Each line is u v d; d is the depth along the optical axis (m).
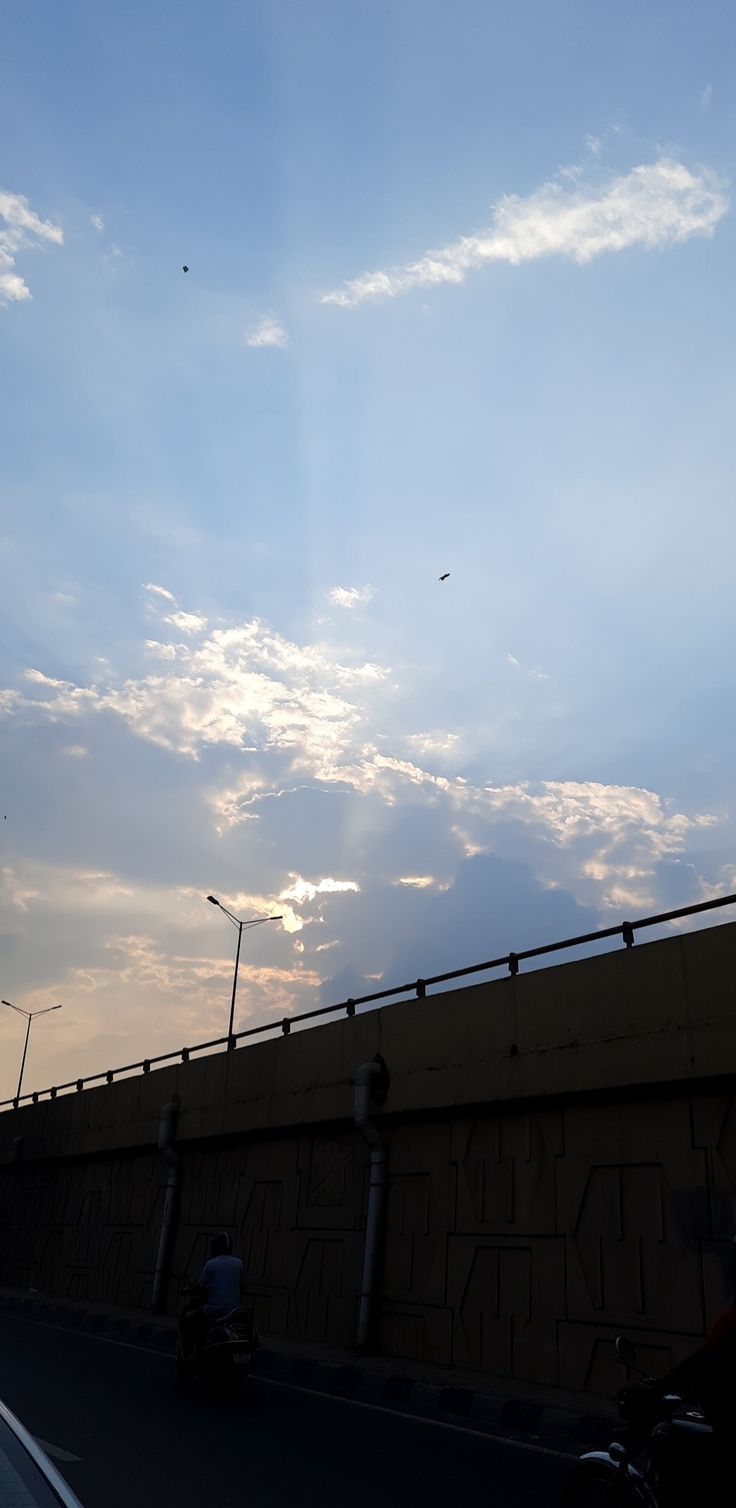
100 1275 30.12
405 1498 8.78
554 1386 14.12
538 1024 15.42
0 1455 9.22
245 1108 23.34
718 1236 12.48
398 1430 12.04
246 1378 16.41
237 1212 23.62
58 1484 8.44
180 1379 15.25
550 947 15.42
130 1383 15.06
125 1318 24.30
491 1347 15.41
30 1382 14.69
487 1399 13.09
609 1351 13.47
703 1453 5.52
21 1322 26.06
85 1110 32.78
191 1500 8.42
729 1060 12.45
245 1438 11.16
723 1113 12.75
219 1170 24.86
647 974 13.77
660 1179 13.38
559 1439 11.58
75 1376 15.53
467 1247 16.38
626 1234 13.66
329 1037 20.69
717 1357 5.43
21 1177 38.25
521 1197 15.51
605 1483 5.97
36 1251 35.34
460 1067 16.83
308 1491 8.91
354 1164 19.86
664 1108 13.52
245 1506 8.34
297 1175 21.64
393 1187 18.42
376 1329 17.94
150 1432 11.26
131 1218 29.00
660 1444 5.77
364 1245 18.91
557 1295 14.48
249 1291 22.36
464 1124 17.00
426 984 18.08
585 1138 14.61
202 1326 14.66
